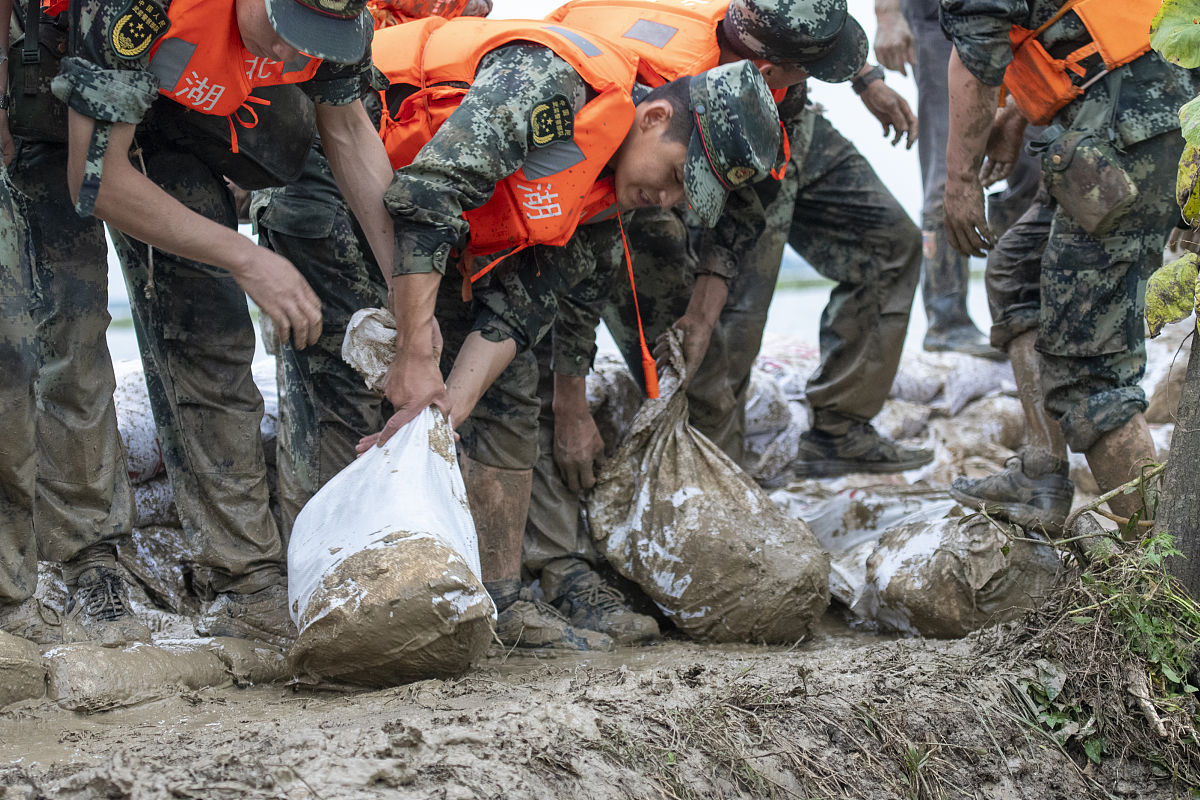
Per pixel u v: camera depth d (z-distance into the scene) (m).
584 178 2.83
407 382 2.74
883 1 6.00
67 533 2.92
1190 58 2.67
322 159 3.19
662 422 3.79
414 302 2.64
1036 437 3.95
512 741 2.08
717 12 3.29
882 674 2.77
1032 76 3.50
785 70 3.34
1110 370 3.47
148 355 3.24
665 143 2.87
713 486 3.72
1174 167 3.32
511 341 3.02
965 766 2.54
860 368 4.87
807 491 5.01
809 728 2.46
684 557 3.58
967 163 3.71
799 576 3.52
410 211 2.59
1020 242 4.02
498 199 2.84
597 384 4.34
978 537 3.60
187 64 2.42
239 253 2.54
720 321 4.54
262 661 2.89
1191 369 2.84
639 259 4.16
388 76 3.01
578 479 3.80
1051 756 2.66
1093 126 3.36
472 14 3.74
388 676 2.59
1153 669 2.79
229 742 2.02
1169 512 2.87
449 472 2.71
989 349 6.00
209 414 3.10
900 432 5.59
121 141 2.38
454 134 2.62
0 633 2.45
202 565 3.15
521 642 3.40
